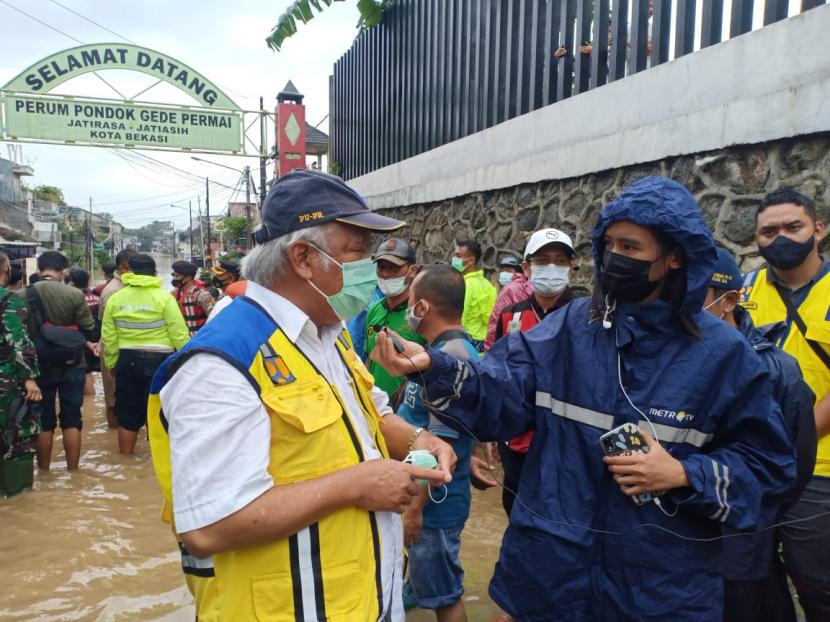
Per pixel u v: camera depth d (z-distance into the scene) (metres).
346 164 10.56
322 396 1.37
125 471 5.05
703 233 1.43
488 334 4.42
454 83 6.93
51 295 4.85
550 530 1.56
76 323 4.99
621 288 1.52
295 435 1.32
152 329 5.36
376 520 1.47
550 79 5.26
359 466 1.36
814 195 3.14
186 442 1.23
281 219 1.43
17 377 4.27
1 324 4.16
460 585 2.45
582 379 1.58
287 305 1.42
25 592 3.14
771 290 2.69
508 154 5.71
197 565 1.36
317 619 1.31
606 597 1.52
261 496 1.23
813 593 2.27
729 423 1.51
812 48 3.11
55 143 10.23
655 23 4.18
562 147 4.96
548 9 5.23
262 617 1.29
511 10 5.79
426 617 2.88
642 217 1.45
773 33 3.31
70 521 4.01
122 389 5.39
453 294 2.48
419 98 7.82
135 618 2.91
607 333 1.59
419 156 7.55
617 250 1.52
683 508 1.49
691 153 3.80
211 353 1.26
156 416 1.39
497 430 1.66
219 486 1.21
